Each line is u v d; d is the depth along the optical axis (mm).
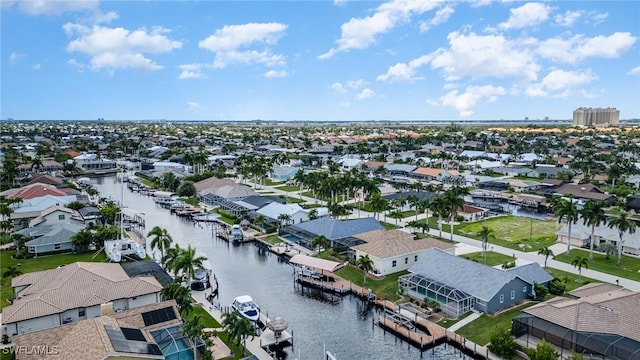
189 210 151500
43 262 95438
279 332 65125
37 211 126312
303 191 188750
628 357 52469
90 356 47344
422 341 64438
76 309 66062
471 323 69125
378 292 82438
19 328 62531
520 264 93312
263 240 117250
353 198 166750
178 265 78062
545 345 54250
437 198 113875
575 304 62906
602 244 100562
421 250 93750
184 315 68125
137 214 142375
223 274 94938
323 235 106375
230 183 173500
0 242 108562
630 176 194500
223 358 59250
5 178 176750
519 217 140500
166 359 57031
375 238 99188
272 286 88625
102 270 76688
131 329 55875
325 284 86500
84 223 115812
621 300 63406
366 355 63281
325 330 70688
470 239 114188
